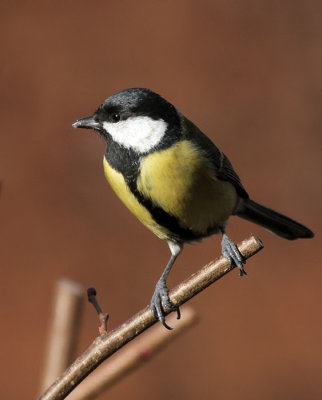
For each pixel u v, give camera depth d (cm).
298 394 1062
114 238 1381
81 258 1323
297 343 1161
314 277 1309
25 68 1697
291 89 1683
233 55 1753
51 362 350
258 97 1667
